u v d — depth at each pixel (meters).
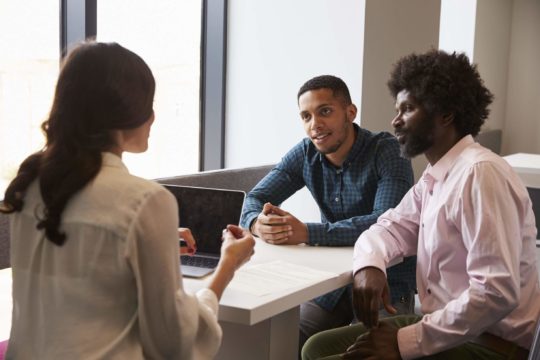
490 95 1.64
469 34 6.09
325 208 2.25
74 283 0.97
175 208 1.00
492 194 1.44
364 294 1.59
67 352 0.97
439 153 1.63
